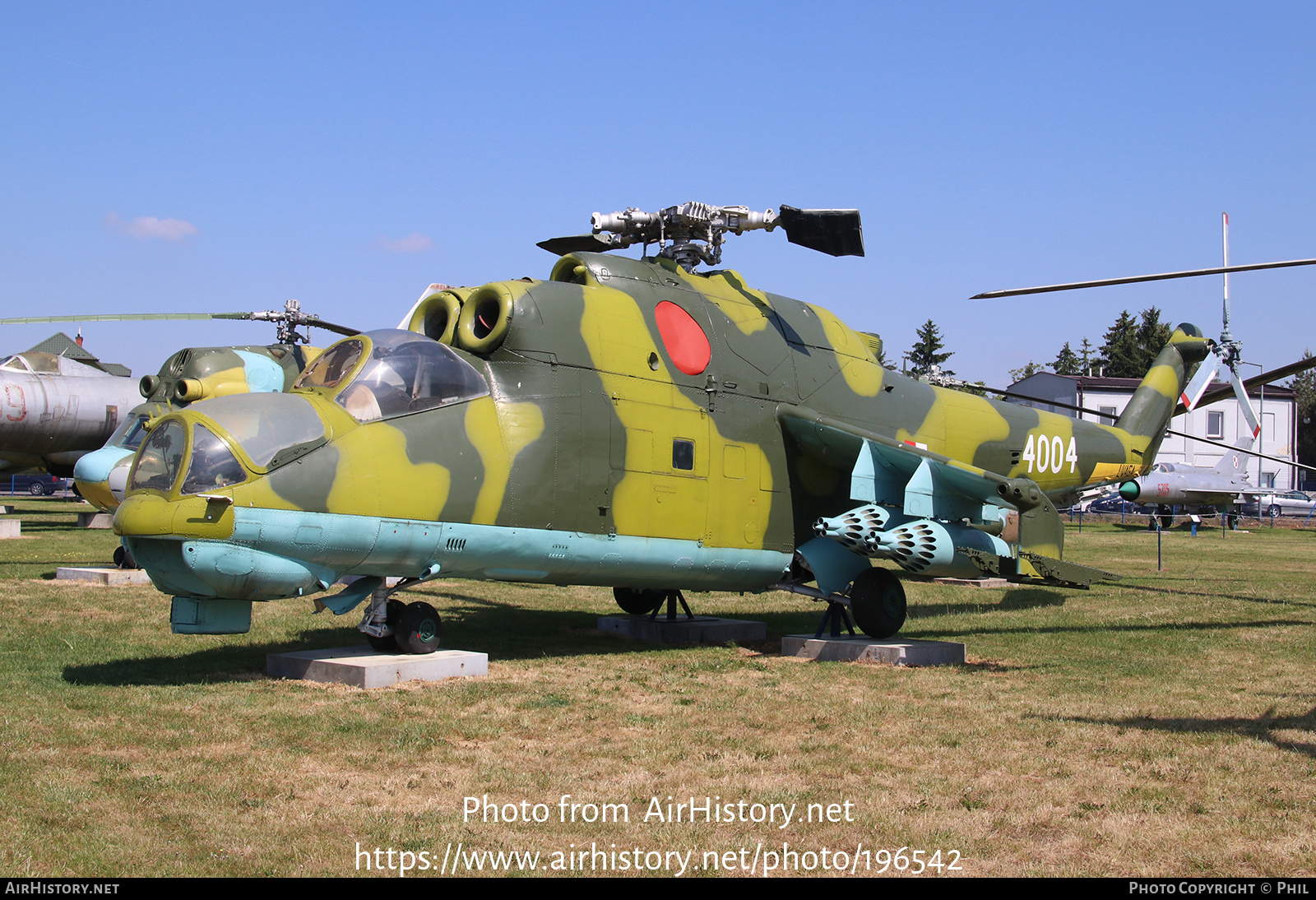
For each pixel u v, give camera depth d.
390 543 9.09
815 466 12.24
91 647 10.75
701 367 11.23
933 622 14.08
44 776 6.27
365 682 8.95
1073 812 5.97
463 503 9.40
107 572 16.38
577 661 10.73
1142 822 5.81
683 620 13.18
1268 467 57.56
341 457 8.85
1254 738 7.62
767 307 12.47
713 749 7.29
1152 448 18.28
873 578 11.44
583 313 10.45
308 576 8.90
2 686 8.73
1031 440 15.45
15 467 29.70
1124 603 16.34
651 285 11.30
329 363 9.70
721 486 11.22
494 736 7.52
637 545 10.55
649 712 8.38
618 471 10.38
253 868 4.99
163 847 5.21
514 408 9.85
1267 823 5.79
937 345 75.38
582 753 7.14
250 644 11.09
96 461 19.56
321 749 7.05
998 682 9.80
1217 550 28.97
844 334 13.30
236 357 21.81
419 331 10.64
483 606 15.10
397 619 9.66
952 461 10.95
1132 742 7.51
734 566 11.45
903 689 9.43
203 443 8.45
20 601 13.96
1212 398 20.30
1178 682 9.84
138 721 7.62
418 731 7.53
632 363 10.65
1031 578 11.18
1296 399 57.94
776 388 11.91
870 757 7.11
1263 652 11.62
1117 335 87.00
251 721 7.71
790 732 7.79
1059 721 8.18
